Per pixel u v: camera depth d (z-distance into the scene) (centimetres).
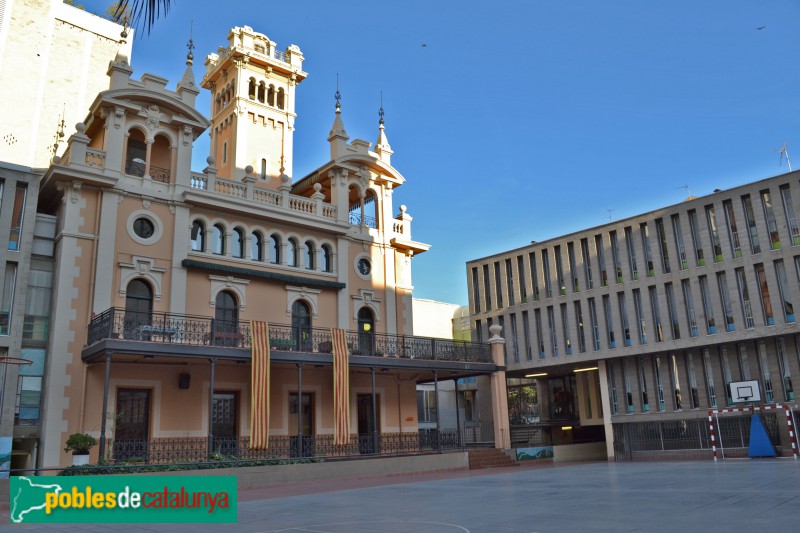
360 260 3070
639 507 1155
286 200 2805
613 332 3703
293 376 2661
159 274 2380
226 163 3158
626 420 3631
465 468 2775
